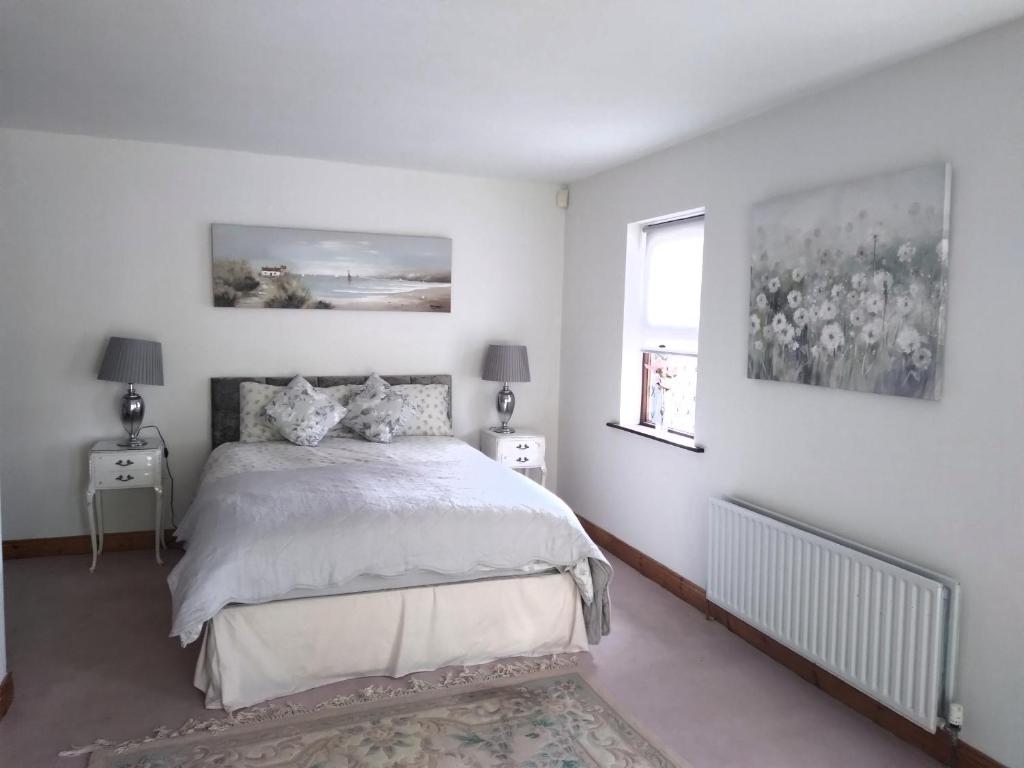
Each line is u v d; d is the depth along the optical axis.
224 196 4.37
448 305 4.93
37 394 4.13
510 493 3.24
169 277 4.32
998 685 2.27
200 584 2.53
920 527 2.52
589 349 4.84
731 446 3.46
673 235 4.09
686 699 2.79
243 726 2.53
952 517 2.41
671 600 3.79
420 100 3.21
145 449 4.02
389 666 2.89
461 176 4.90
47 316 4.11
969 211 2.33
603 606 3.12
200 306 4.39
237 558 2.62
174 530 4.45
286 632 2.71
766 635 3.19
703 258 3.64
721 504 3.37
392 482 3.35
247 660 2.66
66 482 4.23
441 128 3.69
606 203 4.62
